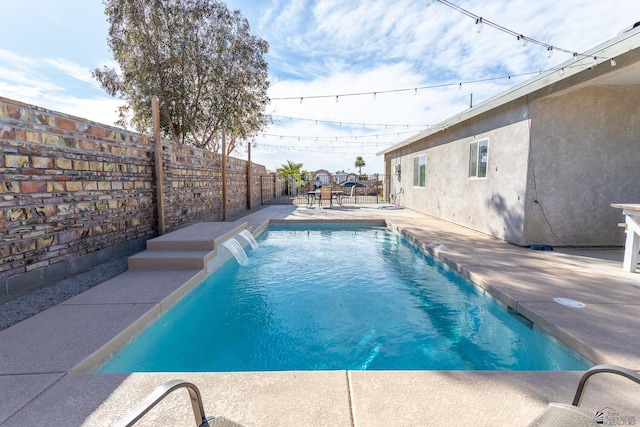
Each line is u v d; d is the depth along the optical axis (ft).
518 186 18.58
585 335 7.87
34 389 5.88
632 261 13.21
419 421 5.12
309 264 18.60
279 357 9.03
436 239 20.57
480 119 22.85
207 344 9.84
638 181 17.78
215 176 29.48
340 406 5.49
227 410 5.39
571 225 18.06
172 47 33.60
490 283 11.87
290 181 75.15
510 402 5.57
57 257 12.13
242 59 36.88
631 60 12.49
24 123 10.66
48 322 8.59
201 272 13.56
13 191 10.34
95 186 14.07
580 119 17.40
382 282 15.44
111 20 32.04
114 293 10.82
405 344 9.70
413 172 39.96
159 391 3.56
